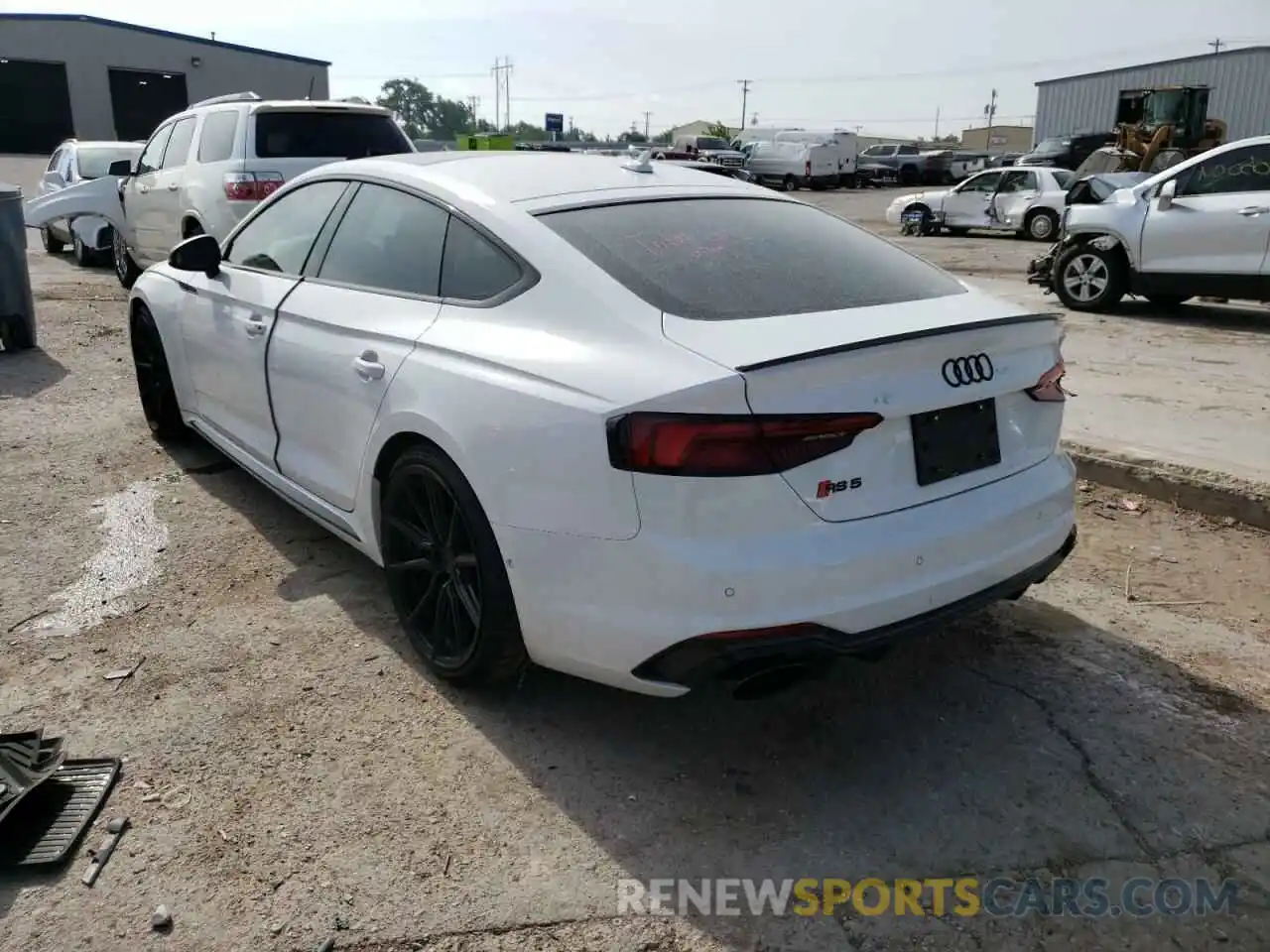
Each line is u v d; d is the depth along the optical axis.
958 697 3.30
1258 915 2.42
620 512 2.58
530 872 2.52
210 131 9.20
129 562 4.16
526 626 2.89
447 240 3.36
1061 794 2.83
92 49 28.91
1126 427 5.96
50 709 3.14
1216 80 38.81
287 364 3.87
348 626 3.68
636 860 2.57
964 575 2.79
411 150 9.48
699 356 2.55
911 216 23.06
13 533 4.44
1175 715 3.20
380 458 3.37
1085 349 8.56
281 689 3.27
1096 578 4.17
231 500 4.86
